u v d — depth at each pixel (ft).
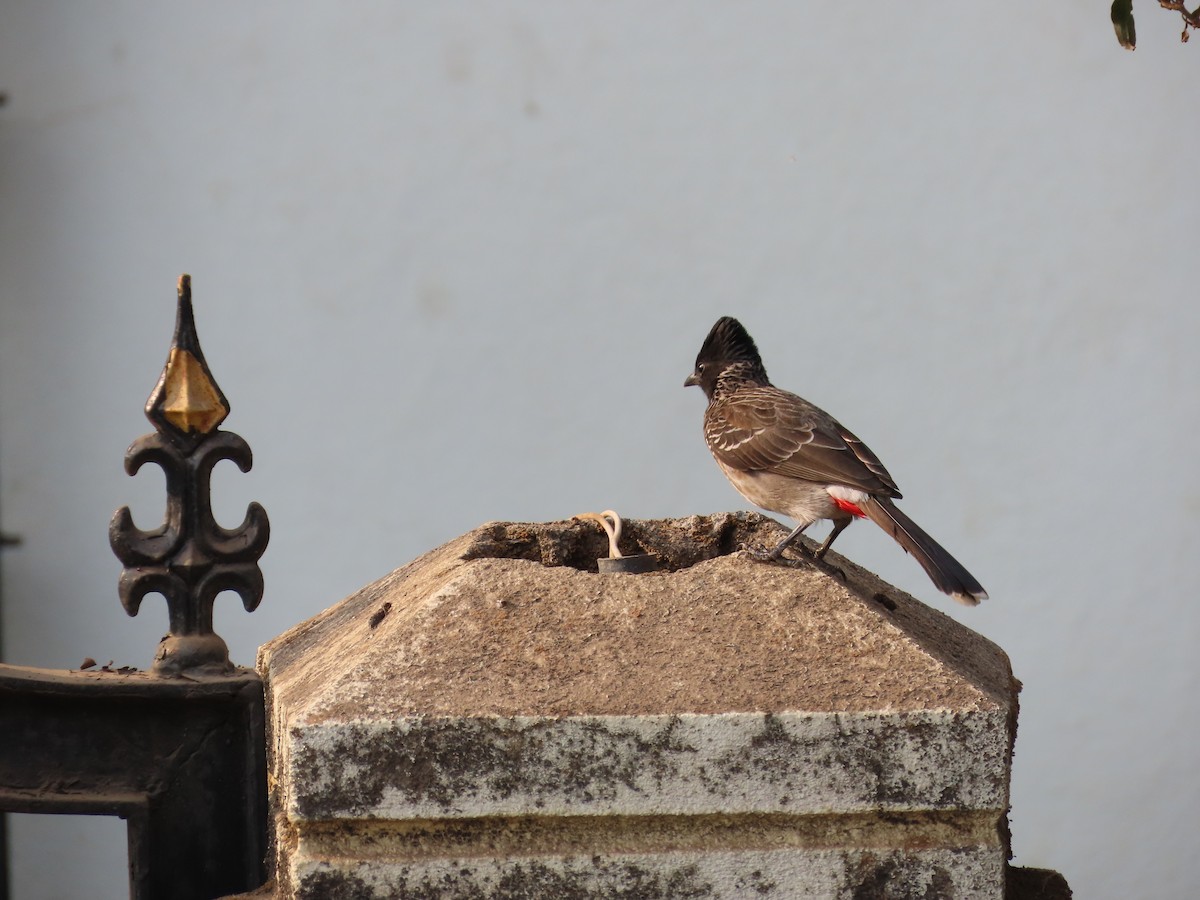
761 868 16.92
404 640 17.26
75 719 20.48
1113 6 23.07
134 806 20.40
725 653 17.30
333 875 16.58
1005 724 16.88
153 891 20.62
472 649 17.20
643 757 16.65
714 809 16.72
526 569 18.22
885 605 20.52
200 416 20.67
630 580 18.20
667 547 22.89
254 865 20.76
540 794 16.60
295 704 17.44
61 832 47.03
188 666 20.71
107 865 47.06
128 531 20.63
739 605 17.85
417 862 16.65
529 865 16.71
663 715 16.62
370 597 22.24
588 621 17.58
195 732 20.75
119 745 20.58
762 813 16.81
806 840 17.02
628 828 16.93
